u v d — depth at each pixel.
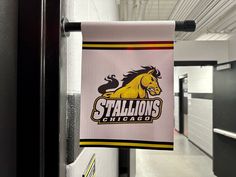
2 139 0.43
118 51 0.60
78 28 0.58
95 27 0.58
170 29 0.58
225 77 3.01
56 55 0.53
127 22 0.58
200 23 3.21
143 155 4.33
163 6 3.06
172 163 3.86
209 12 2.75
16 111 0.50
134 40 0.59
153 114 0.60
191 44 3.78
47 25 0.53
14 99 0.49
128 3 2.72
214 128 3.33
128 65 0.60
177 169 3.56
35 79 0.51
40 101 0.51
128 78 0.60
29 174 0.50
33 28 0.51
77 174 0.68
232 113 2.85
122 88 0.60
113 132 0.60
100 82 0.60
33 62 0.51
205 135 4.45
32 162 0.50
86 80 0.60
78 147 0.70
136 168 3.61
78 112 0.71
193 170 3.52
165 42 0.59
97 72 0.60
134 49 0.60
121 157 2.91
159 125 0.59
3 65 0.44
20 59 0.51
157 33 0.58
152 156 4.27
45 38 0.52
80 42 0.79
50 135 0.52
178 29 0.58
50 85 0.52
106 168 1.55
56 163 0.52
